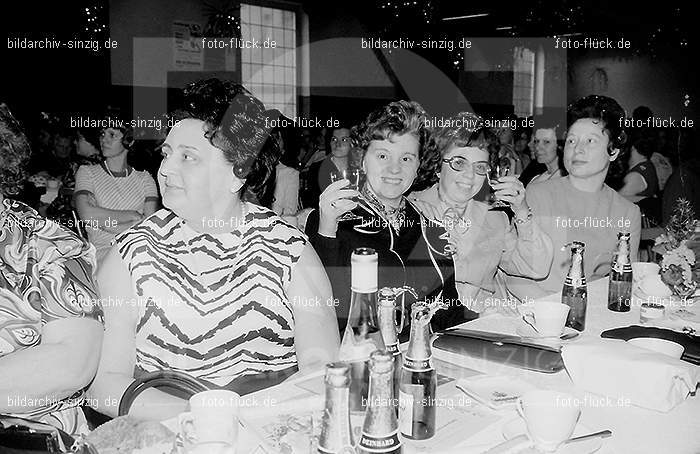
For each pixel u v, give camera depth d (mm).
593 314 1921
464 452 1034
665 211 3438
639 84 7055
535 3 7180
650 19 6824
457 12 7254
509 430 1107
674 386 1218
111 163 3211
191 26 5727
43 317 1345
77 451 910
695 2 6555
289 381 1335
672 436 1122
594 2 7039
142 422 1052
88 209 3102
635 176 3654
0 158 1361
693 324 1745
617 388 1256
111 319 1516
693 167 3494
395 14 7086
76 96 4680
